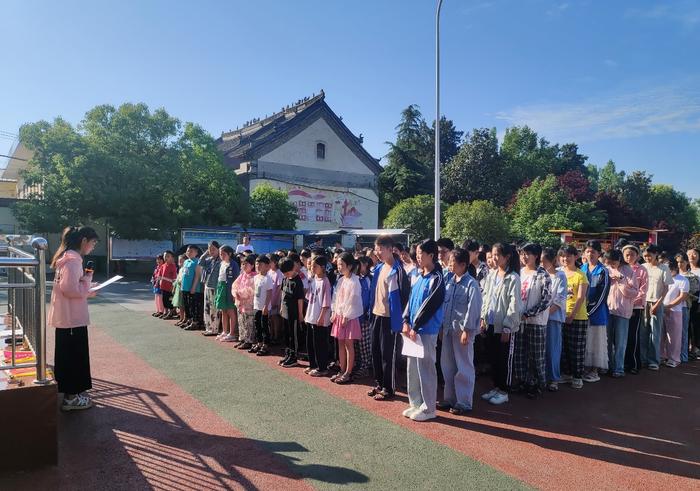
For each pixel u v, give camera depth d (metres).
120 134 20.66
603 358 6.41
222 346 8.04
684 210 47.38
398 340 5.63
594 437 4.51
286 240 24.47
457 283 5.25
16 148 28.16
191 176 23.42
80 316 4.83
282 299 7.05
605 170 66.81
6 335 6.09
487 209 26.67
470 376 5.15
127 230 20.56
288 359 6.91
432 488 3.49
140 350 7.62
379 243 5.54
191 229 21.55
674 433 4.65
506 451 4.16
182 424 4.61
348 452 4.07
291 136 30.92
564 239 19.62
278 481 3.55
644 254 7.53
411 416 4.88
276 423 4.68
